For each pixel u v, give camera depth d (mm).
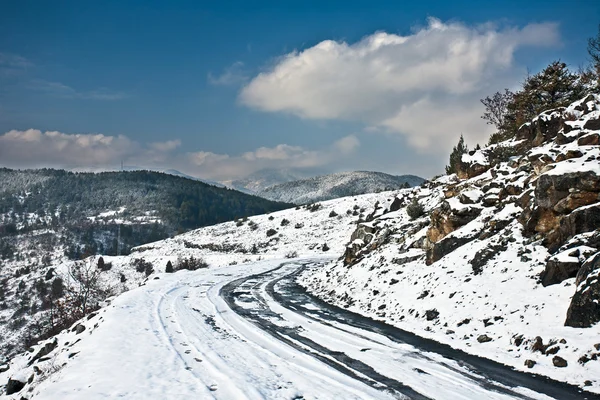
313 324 13562
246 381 8109
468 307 12117
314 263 39406
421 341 11047
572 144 14461
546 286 10984
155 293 20078
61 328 21859
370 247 22766
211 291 21484
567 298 10055
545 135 19016
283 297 19656
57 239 150625
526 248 12883
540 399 6988
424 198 26578
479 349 9906
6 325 43594
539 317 10023
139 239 158375
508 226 14484
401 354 9930
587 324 8852
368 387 7809
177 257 63688
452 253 15797
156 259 65438
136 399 7215
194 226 177250
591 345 8266
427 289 14586
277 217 84875
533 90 25969
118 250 143000
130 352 10281
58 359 11312
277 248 63125
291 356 9977
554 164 13789
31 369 12758
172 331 12703
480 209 17047
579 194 11984
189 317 14883
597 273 9172
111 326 12969
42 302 46219
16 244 147375
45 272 63719
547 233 12727
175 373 8688
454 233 16484
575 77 24250
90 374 8617
